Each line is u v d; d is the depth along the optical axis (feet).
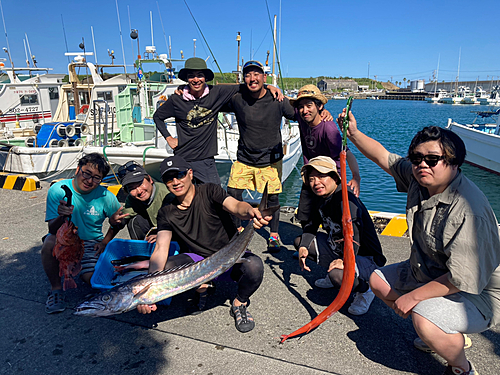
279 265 13.29
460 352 6.93
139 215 12.44
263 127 13.67
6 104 40.37
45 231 16.53
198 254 9.96
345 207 8.07
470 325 6.77
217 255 8.05
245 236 7.97
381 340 8.92
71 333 9.27
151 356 8.36
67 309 10.35
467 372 7.16
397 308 7.35
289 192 36.91
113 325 9.60
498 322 7.07
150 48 41.09
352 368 7.93
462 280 6.40
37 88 42.37
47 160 34.01
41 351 8.60
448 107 296.30
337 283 9.49
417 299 7.02
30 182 23.70
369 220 10.01
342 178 8.07
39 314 10.12
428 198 7.18
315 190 9.67
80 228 10.77
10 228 16.93
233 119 35.42
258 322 9.71
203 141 14.33
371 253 10.15
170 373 7.82
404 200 35.27
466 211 6.39
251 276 9.14
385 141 75.87
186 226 9.42
